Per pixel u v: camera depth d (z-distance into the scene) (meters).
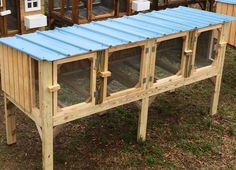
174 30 3.12
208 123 3.63
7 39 2.81
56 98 2.57
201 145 3.33
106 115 3.69
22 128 3.45
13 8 3.97
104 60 2.74
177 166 3.05
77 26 3.21
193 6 6.93
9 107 3.07
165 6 5.74
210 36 3.48
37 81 2.63
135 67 3.02
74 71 2.73
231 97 4.23
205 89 4.34
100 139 3.33
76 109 2.71
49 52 2.53
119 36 2.95
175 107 3.94
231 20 3.53
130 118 3.66
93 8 4.88
